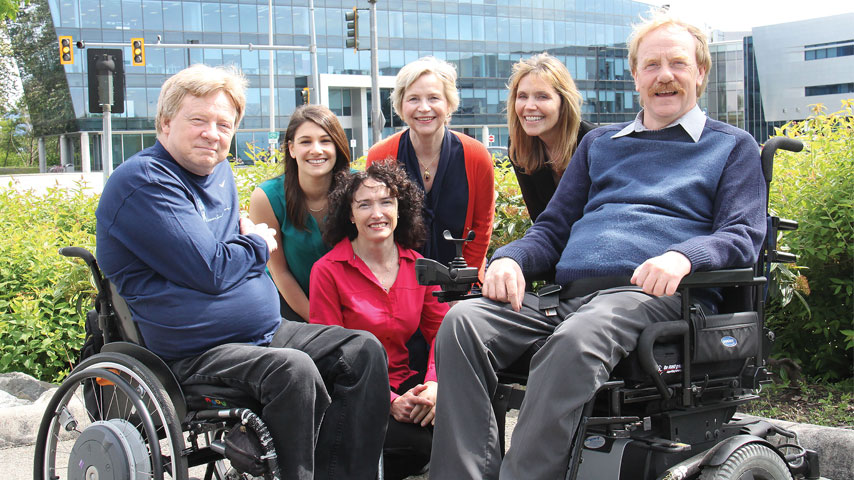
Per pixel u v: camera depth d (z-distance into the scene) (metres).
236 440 2.60
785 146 2.84
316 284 3.38
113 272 2.78
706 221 2.80
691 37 2.92
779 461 2.59
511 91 3.92
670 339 2.53
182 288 2.75
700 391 2.55
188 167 2.88
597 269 2.77
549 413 2.36
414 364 3.55
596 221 2.89
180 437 2.56
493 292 2.76
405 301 3.41
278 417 2.60
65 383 2.78
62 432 4.00
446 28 44.84
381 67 43.38
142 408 2.53
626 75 50.03
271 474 2.56
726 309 2.82
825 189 4.07
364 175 3.36
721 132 2.87
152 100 38.47
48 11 39.16
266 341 2.94
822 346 4.26
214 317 2.77
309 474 2.62
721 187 2.78
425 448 3.32
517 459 2.40
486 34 45.81
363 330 3.06
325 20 41.91
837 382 4.30
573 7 47.97
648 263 2.42
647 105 2.97
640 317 2.48
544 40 47.44
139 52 19.48
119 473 2.63
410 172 3.86
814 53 53.44
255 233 3.01
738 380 2.68
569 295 2.86
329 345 2.87
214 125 2.84
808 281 4.25
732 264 2.57
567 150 3.87
